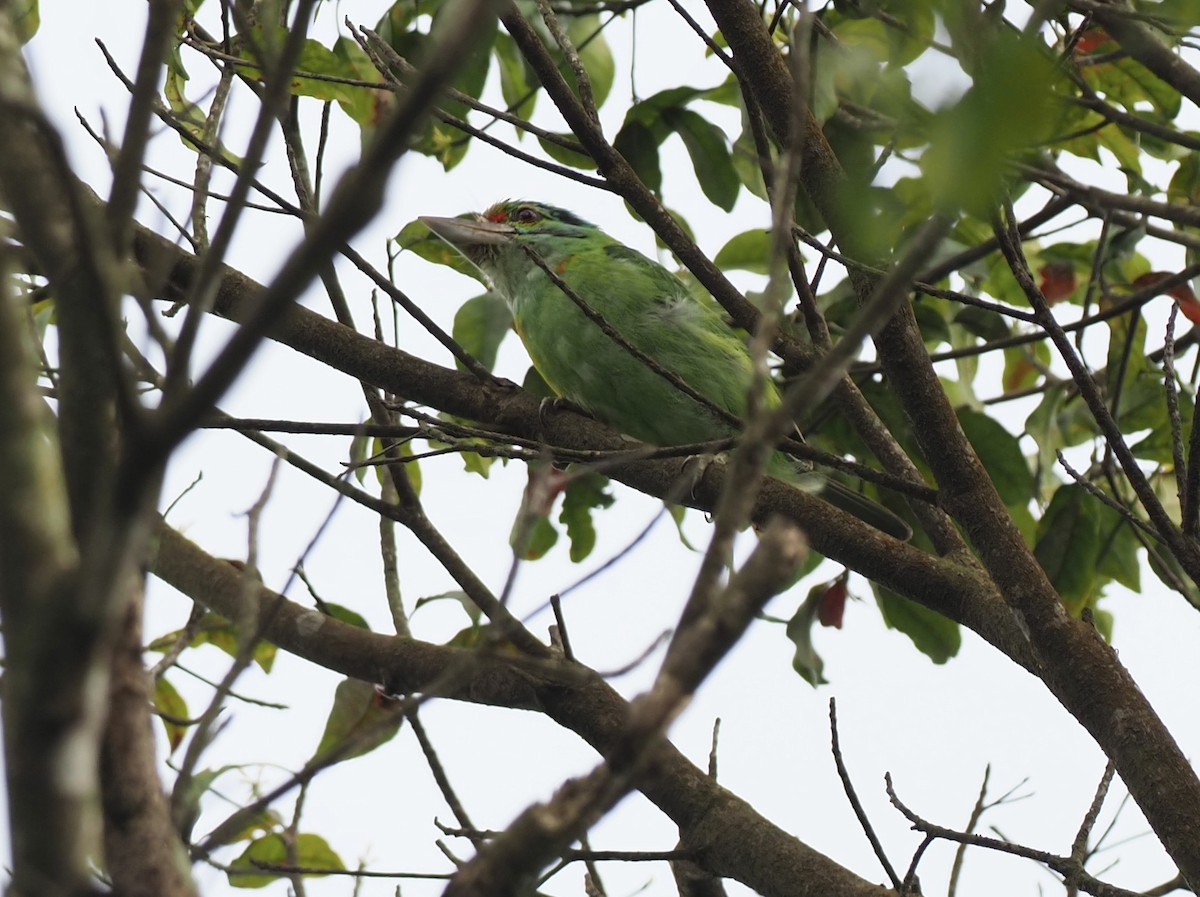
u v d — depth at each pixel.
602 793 3.93
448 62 3.26
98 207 6.70
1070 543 10.16
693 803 7.96
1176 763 7.06
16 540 3.17
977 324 11.34
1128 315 10.43
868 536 8.51
